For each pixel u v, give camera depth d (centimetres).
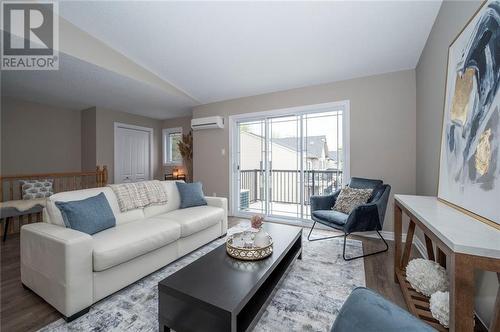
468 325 85
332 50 263
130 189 247
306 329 134
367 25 221
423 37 232
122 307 154
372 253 245
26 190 335
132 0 208
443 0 186
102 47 274
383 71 300
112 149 490
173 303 119
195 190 301
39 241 156
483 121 114
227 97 421
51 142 446
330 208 289
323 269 209
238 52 279
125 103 439
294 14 213
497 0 108
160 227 203
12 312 148
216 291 114
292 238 195
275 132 394
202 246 262
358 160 316
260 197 409
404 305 156
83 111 488
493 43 109
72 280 139
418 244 248
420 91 262
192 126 448
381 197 242
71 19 238
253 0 200
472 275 84
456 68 153
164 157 605
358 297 77
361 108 315
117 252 161
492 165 105
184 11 217
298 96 364
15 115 400
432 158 216
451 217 123
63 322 139
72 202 181
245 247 160
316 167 358
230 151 428
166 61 306
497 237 92
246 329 113
